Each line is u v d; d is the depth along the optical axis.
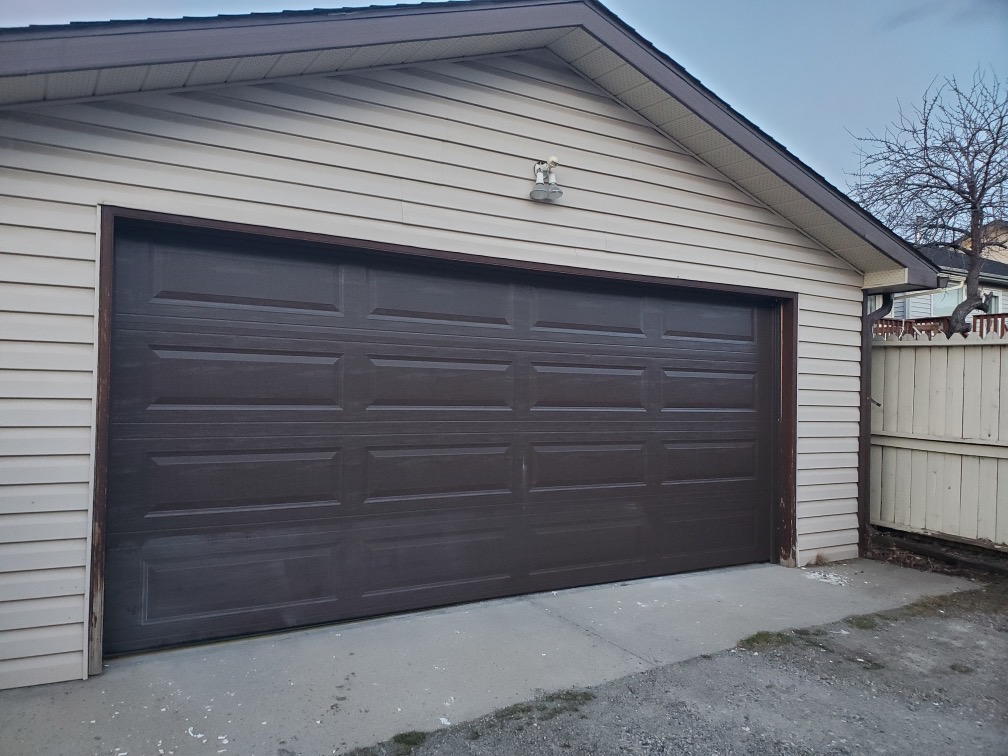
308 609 3.96
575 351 4.89
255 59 3.32
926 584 5.32
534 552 4.73
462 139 4.31
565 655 3.70
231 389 3.74
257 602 3.82
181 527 3.61
